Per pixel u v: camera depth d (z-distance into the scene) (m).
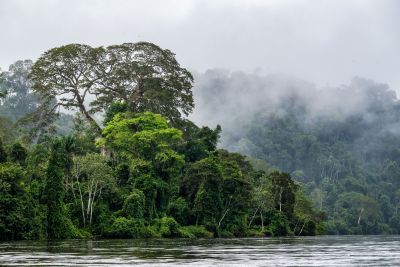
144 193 89.62
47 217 72.50
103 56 113.75
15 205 65.62
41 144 90.56
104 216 81.38
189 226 96.75
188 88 120.44
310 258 34.31
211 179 100.31
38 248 44.94
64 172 79.81
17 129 112.75
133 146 97.00
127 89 116.19
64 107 113.00
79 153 94.12
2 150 75.38
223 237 100.56
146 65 114.31
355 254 39.38
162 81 116.44
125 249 43.84
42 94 114.31
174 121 117.19
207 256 35.66
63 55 109.38
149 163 92.38
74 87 112.69
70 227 74.81
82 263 28.91
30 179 78.06
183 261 30.75
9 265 27.53
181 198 99.69
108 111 107.94
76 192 82.25
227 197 105.69
